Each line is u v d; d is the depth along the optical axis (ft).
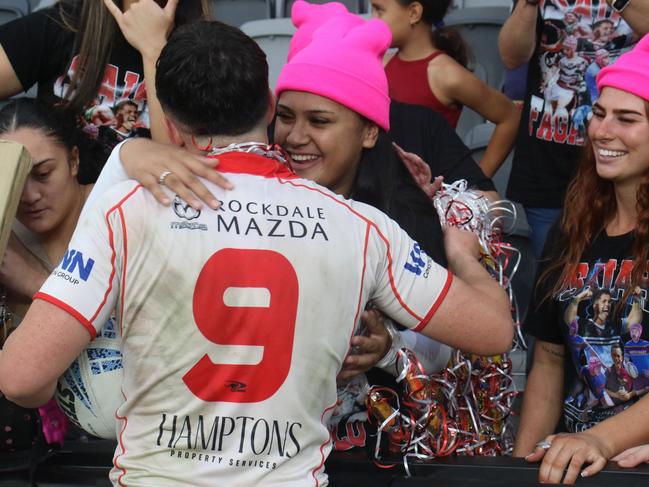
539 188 13.24
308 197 6.34
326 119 7.37
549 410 9.25
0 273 7.87
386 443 7.75
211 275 5.97
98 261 5.96
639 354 8.27
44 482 7.21
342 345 6.28
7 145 7.07
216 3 19.06
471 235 8.02
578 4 12.75
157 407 6.03
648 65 8.29
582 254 8.79
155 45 9.78
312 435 6.22
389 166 7.79
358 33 7.43
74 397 6.78
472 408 8.00
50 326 5.88
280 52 17.39
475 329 6.61
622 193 8.55
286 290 6.05
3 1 18.34
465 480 7.07
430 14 13.07
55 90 10.07
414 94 13.14
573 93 12.96
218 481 5.95
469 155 10.62
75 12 10.07
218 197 6.15
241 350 5.99
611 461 7.42
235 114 6.39
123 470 6.07
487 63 17.28
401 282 6.48
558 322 9.08
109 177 6.48
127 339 6.07
